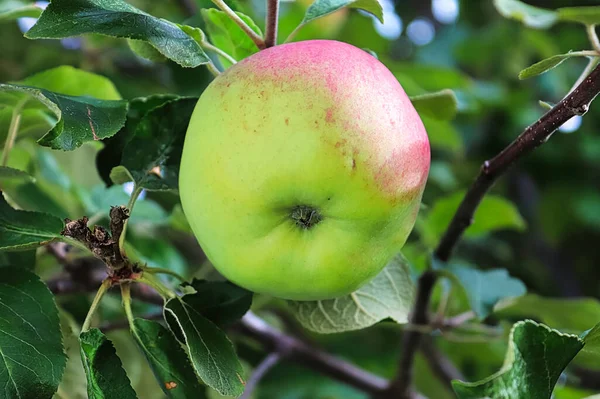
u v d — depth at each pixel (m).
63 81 0.54
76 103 0.44
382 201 0.42
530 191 1.03
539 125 0.46
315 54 0.43
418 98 0.50
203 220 0.43
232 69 0.44
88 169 0.65
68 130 0.43
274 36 0.47
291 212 0.43
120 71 0.83
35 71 0.77
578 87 0.45
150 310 0.59
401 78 0.68
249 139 0.42
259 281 0.44
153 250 0.65
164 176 0.48
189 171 0.43
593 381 0.72
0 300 0.44
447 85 0.84
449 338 0.60
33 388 0.42
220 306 0.46
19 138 0.52
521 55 1.04
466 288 0.54
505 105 0.96
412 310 0.57
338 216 0.43
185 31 0.46
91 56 0.80
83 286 0.52
